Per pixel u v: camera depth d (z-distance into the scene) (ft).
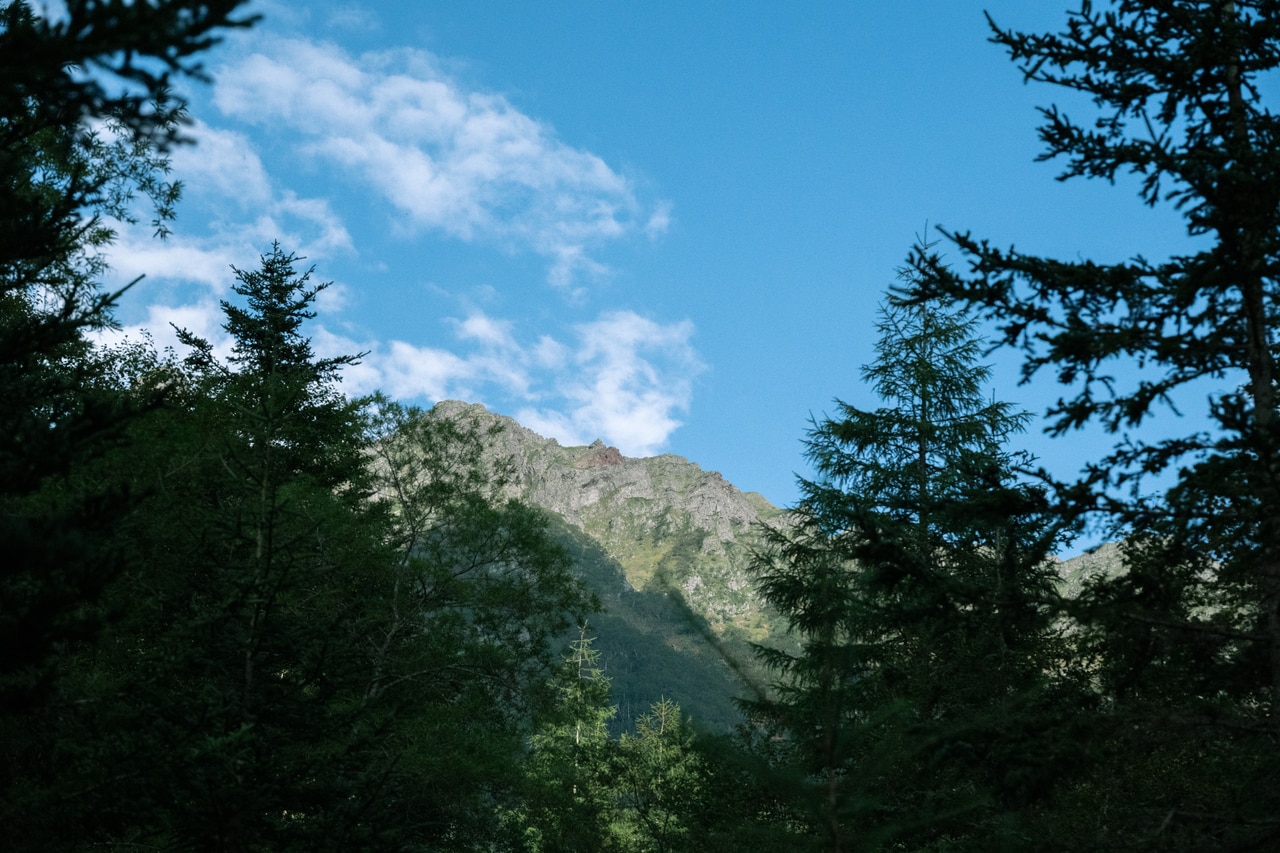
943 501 30.27
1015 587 29.86
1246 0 29.07
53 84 15.40
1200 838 26.45
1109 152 27.35
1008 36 30.30
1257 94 29.25
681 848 43.06
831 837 22.90
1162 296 26.94
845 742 23.52
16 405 25.14
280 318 87.20
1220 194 25.29
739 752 25.31
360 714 36.32
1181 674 31.78
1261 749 28.14
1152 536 28.71
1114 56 29.58
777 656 46.19
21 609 20.92
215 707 29.94
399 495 66.69
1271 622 26.94
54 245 23.82
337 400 71.56
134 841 35.91
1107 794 34.83
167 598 36.04
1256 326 27.32
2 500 33.65
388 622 61.31
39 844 25.55
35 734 27.07
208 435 45.19
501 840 63.26
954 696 39.40
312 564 46.39
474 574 69.36
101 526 20.86
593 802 57.00
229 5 13.96
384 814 35.22
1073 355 26.40
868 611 27.68
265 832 32.55
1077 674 34.30
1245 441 24.14
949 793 35.37
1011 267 27.99
